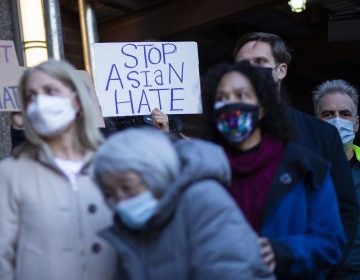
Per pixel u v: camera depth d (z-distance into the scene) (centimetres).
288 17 929
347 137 365
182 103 397
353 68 1275
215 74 229
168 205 177
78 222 223
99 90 389
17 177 223
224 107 219
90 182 228
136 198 177
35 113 223
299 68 1052
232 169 223
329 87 375
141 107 392
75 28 797
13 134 336
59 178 225
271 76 229
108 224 226
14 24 510
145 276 182
